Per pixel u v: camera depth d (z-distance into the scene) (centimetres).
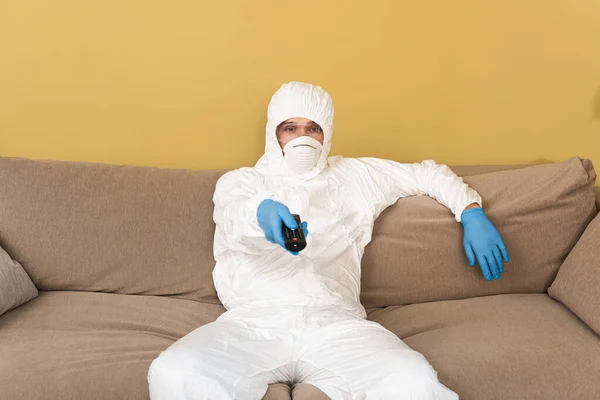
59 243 218
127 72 254
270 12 256
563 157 284
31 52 249
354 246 216
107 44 251
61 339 189
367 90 268
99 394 165
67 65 251
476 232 218
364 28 262
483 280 227
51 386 166
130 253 220
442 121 274
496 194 232
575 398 171
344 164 227
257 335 180
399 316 215
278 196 184
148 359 181
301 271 197
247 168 219
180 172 232
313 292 195
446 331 201
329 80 264
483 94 274
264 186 211
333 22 260
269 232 175
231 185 212
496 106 276
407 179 233
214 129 262
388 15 263
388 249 224
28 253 217
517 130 279
